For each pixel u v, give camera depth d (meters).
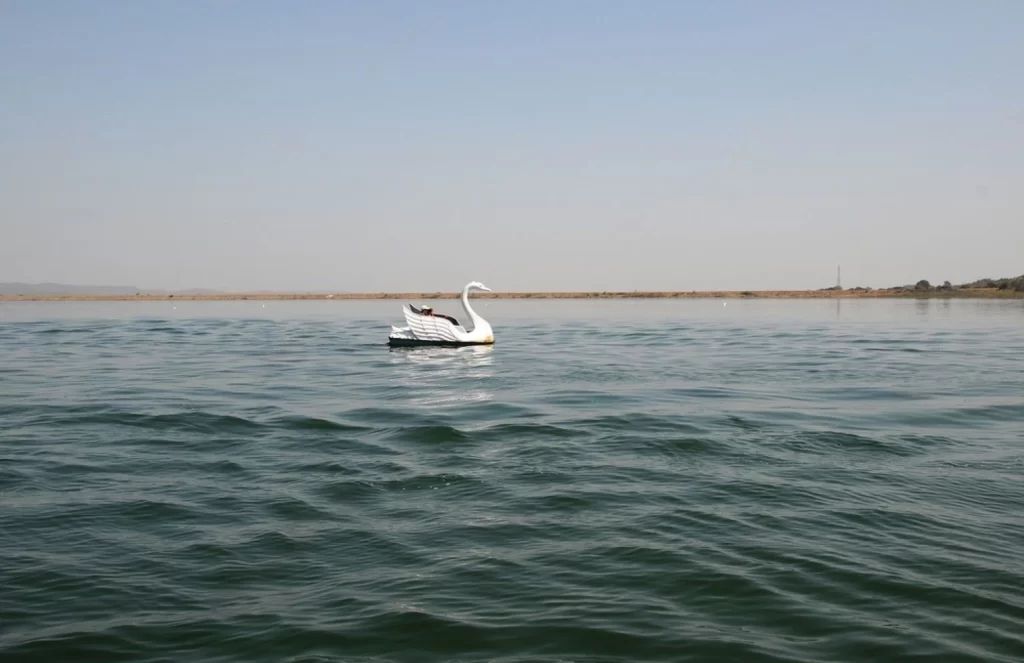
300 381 21.94
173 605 7.30
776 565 8.08
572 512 9.82
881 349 31.81
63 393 19.55
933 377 22.41
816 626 6.82
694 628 6.79
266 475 11.59
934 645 6.48
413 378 22.53
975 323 49.47
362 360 28.11
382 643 6.57
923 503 10.09
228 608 7.23
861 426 14.95
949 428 14.77
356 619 6.98
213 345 35.56
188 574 7.99
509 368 25.16
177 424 15.37
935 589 7.50
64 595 7.51
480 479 11.30
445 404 17.61
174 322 55.78
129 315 67.81
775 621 6.91
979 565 8.06
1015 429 14.67
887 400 18.12
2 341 37.91
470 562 8.24
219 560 8.34
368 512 9.88
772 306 83.69
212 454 12.90
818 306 82.00
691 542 8.73
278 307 91.25
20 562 8.30
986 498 10.30
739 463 12.16
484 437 14.02
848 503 10.08
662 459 12.42
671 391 19.66
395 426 15.04
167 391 19.95
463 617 7.00
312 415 16.20
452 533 9.11
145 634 6.75
